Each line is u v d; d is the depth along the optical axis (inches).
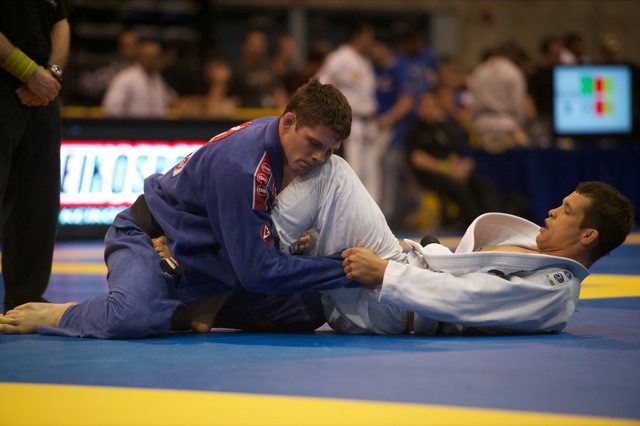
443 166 997.8
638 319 373.1
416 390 232.5
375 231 324.8
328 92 304.0
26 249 384.8
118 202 879.7
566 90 1039.6
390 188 1082.1
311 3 1524.4
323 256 321.4
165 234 332.2
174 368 260.8
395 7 1562.5
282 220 319.6
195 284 328.8
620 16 1658.5
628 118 1047.0
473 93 1048.8
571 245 327.0
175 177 334.6
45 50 376.2
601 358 277.0
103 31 1290.6
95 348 294.0
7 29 364.8
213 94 1009.5
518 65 1125.1
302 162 310.2
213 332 341.7
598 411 212.2
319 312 340.8
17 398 224.8
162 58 1048.2
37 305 329.7
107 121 869.8
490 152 1001.5
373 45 1086.4
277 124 314.7
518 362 270.1
